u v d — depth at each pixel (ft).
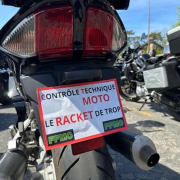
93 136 3.67
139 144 3.88
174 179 6.73
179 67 9.59
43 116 3.47
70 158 3.62
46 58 3.74
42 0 3.38
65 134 3.51
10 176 3.51
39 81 3.71
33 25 3.54
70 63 4.01
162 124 11.90
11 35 3.72
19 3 3.92
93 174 3.45
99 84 3.95
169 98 10.56
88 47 3.79
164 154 8.32
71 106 3.66
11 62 4.40
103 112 3.84
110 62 4.52
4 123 13.43
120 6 4.58
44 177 3.95
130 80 15.55
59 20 3.50
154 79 10.54
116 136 4.34
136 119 13.00
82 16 3.56
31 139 5.19
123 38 4.46
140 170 7.30
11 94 6.95
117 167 7.54
